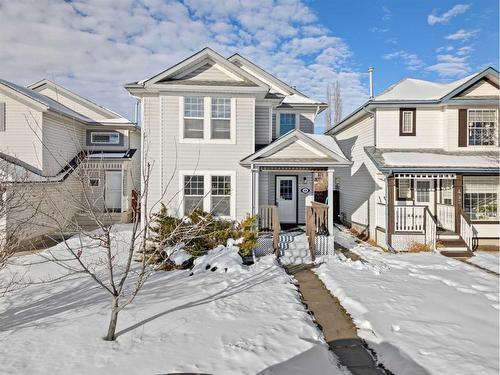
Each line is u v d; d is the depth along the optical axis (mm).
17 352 4820
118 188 19031
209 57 12234
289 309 6547
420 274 9219
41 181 13203
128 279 8430
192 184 12258
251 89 12000
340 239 14984
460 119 13992
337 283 8242
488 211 13938
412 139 14492
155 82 11844
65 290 7594
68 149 17266
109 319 5988
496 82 13969
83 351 4848
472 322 6137
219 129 12367
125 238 13539
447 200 14203
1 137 14680
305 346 5145
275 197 14688
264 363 4652
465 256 11922
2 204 7727
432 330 5797
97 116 20531
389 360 4891
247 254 10625
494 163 12828
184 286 7887
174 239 9484
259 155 11633
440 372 4555
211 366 4520
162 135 12125
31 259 10516
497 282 8570
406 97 14734
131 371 4355
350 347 5309
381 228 13328
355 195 17219
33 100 14523
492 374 4508
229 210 12344
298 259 10750
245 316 6184
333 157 11789
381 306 6809
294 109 15422
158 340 5219
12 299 7074
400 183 14406
